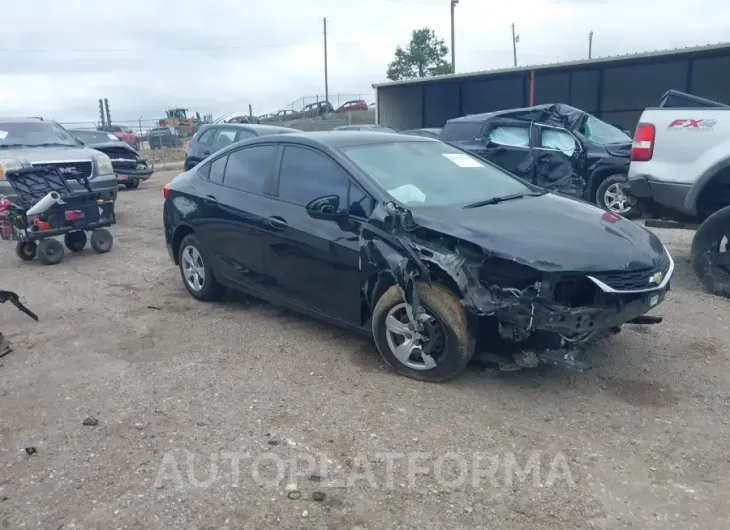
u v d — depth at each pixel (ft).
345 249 15.76
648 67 80.89
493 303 13.52
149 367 16.21
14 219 27.61
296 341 17.66
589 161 35.73
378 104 102.01
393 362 15.29
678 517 10.19
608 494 10.79
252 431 12.92
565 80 89.04
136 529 10.08
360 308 15.98
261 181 18.69
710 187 21.39
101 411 13.93
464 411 13.53
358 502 10.65
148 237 33.96
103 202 29.30
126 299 22.17
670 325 18.34
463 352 14.14
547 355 13.97
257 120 111.96
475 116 40.81
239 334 18.35
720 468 11.46
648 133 22.00
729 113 20.40
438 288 14.24
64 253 30.30
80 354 17.25
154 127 122.01
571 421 13.12
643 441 12.37
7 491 11.13
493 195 17.20
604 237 14.46
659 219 23.48
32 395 14.84
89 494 10.99
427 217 14.90
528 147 36.88
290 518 10.27
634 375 15.17
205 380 15.33
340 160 16.69
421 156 18.19
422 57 192.95
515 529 9.96
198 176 21.24
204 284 20.89
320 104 139.33
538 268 13.23
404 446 12.26
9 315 20.79
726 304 20.17
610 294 13.42
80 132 59.57
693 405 13.74
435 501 10.66
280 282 17.89
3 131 36.55
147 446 12.46
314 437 12.64
